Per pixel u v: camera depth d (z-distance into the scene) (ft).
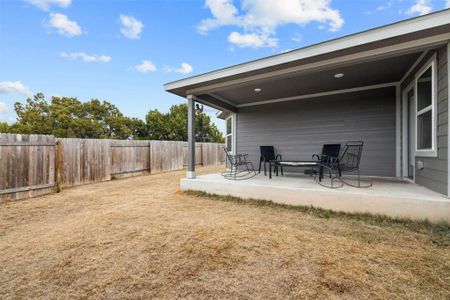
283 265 6.59
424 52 10.85
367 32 9.73
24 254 7.51
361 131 16.85
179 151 34.12
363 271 6.19
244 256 7.14
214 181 15.31
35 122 46.60
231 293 5.43
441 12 8.42
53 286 5.84
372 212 10.47
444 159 9.50
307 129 19.02
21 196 15.37
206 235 8.79
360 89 16.84
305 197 12.09
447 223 9.08
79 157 20.80
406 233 8.70
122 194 16.83
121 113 63.98
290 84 15.92
